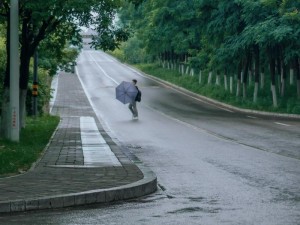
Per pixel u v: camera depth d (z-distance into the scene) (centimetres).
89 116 3903
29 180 1152
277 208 952
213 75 7269
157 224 837
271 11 4584
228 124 3225
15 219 875
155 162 1627
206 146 2080
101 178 1186
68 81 8038
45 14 2019
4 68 2920
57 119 3547
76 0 2033
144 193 1106
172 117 3803
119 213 920
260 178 1307
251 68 6294
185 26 7150
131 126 3103
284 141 2245
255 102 4997
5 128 2138
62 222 852
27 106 3734
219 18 5047
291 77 5819
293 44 4491
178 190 1156
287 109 4506
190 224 834
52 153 1720
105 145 2006
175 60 9288
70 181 1142
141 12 9144
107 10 2319
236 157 1733
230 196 1078
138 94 3656
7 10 2159
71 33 2555
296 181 1259
